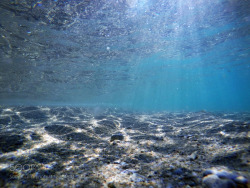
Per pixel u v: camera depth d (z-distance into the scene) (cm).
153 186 159
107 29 917
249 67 2811
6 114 686
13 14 691
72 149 276
